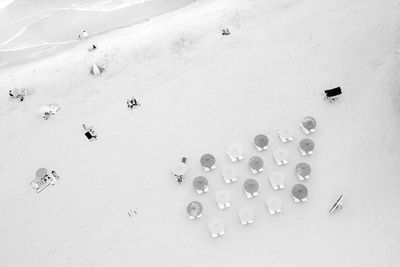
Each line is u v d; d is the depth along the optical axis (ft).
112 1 168.66
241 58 130.72
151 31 144.66
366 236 88.07
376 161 100.48
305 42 132.77
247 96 119.65
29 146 114.21
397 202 92.63
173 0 165.48
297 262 85.92
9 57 146.82
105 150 110.73
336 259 85.40
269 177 98.53
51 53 145.89
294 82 121.39
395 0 141.49
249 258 87.71
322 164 101.91
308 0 147.74
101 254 91.04
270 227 92.12
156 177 103.60
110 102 122.72
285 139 107.24
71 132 116.16
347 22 137.18
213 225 90.33
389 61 122.52
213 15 147.33
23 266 90.74
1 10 169.89
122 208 98.43
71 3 170.19
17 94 128.16
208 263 87.86
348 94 115.96
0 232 97.04
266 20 142.31
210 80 125.39
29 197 102.94
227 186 100.32
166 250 90.48
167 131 113.39
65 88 128.67
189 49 135.44
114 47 140.36
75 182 104.58
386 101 112.47
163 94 123.03
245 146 107.76
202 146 108.88
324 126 109.50
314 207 94.27
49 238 94.94
